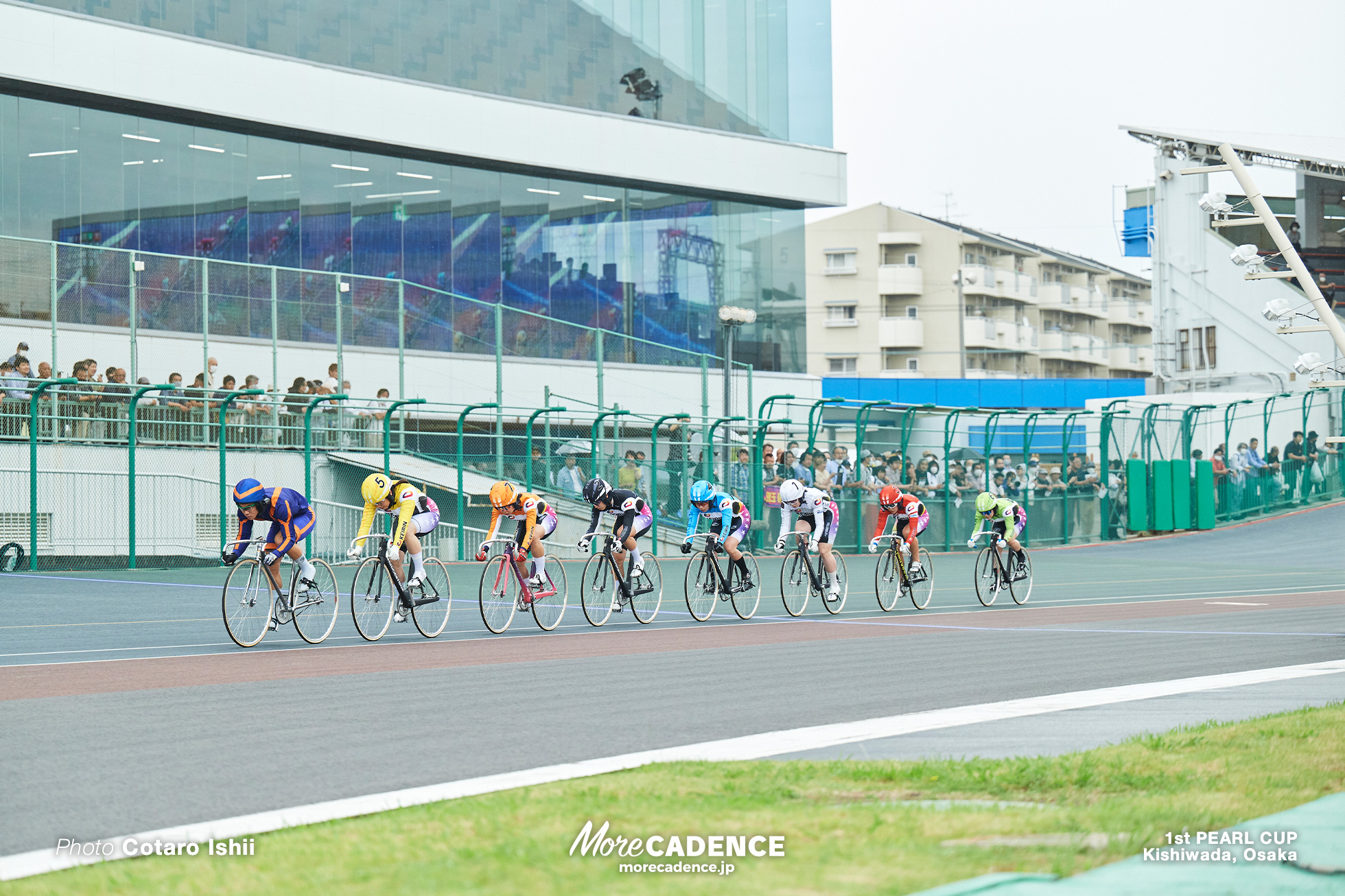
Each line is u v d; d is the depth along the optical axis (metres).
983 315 113.88
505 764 9.49
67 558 30.42
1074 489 49.78
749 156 52.75
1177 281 63.00
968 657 17.06
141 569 31.06
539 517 20.28
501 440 37.56
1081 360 125.00
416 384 39.12
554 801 7.86
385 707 12.20
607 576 21.75
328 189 42.97
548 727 11.19
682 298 51.38
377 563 18.75
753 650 17.83
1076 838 6.79
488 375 41.12
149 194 38.84
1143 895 5.79
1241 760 9.07
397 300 38.84
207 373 33.69
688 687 13.85
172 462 32.12
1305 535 49.59
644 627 21.64
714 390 49.22
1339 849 6.60
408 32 45.06
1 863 6.61
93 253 32.12
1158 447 52.84
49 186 36.81
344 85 42.62
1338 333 19.42
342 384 36.50
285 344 35.81
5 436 29.78
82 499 30.69
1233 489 54.97
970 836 6.87
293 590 17.73
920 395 77.06
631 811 7.54
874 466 44.09
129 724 11.06
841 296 114.62
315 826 7.36
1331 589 31.61
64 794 8.36
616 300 49.69
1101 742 10.35
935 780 8.50
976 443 49.38
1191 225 62.56
